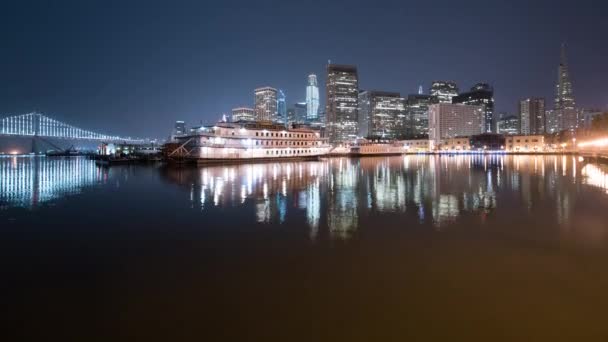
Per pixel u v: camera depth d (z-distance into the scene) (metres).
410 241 16.78
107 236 18.16
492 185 39.34
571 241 16.50
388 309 10.04
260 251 15.45
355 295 10.96
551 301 10.43
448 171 63.34
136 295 11.09
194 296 10.98
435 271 12.86
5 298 10.96
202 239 17.44
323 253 15.06
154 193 34.69
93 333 8.98
